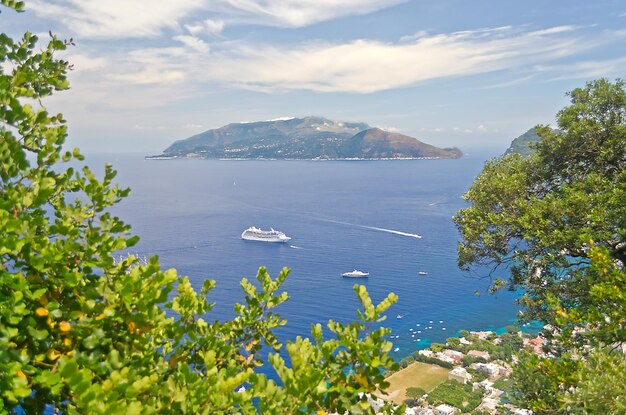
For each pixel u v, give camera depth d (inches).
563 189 506.6
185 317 199.3
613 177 542.9
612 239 467.5
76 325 138.3
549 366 312.5
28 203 134.2
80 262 146.4
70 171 162.4
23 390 110.5
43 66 180.5
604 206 455.2
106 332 148.4
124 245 148.5
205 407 138.5
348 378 169.3
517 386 385.4
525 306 528.4
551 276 506.0
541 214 483.8
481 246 568.1
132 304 143.1
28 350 135.4
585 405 253.4
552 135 589.9
